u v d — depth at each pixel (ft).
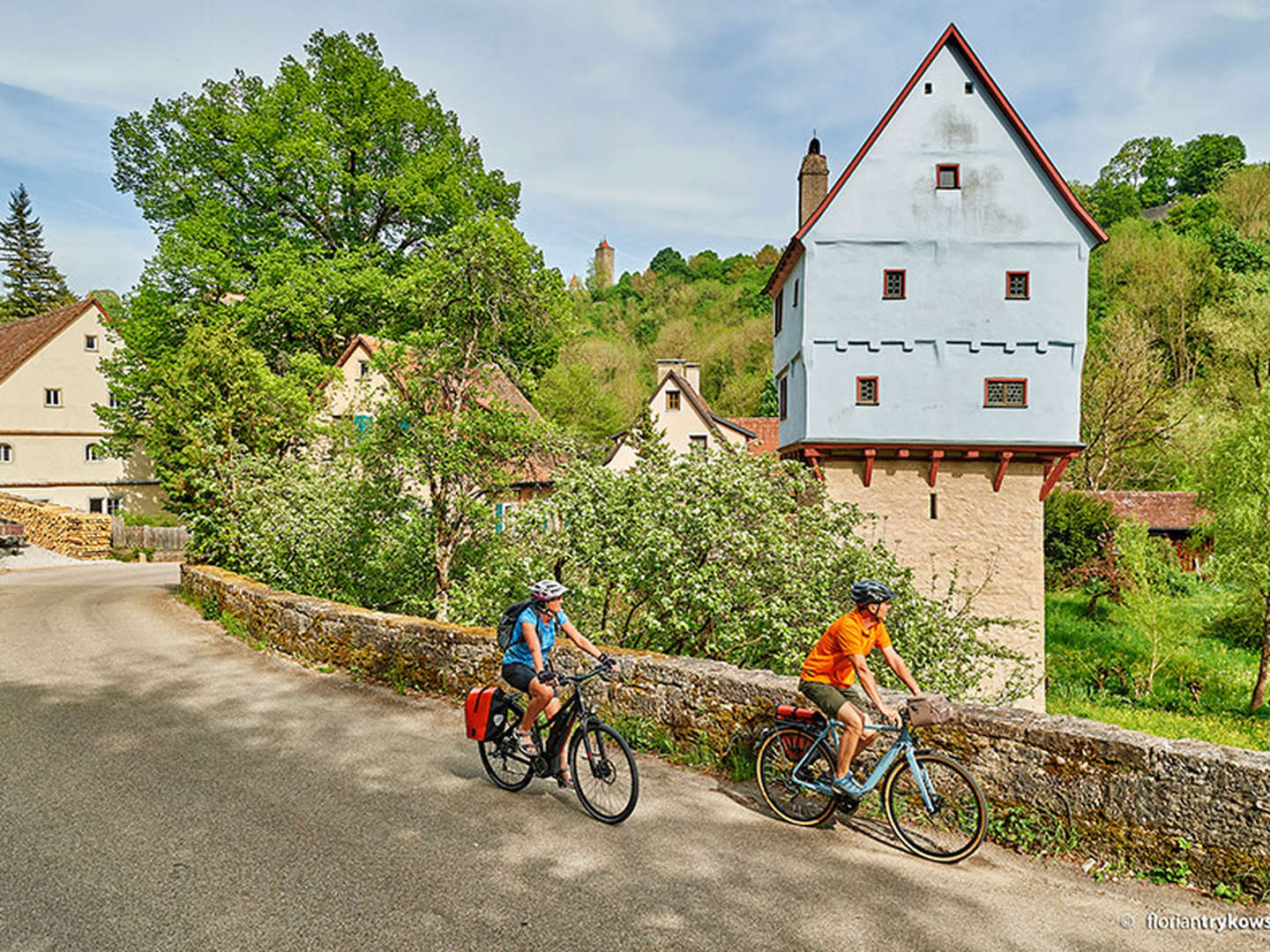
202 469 57.26
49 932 13.34
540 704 18.80
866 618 17.46
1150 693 70.59
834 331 69.00
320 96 98.84
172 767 21.63
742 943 13.29
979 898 15.02
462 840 17.16
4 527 109.50
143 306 96.43
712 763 21.97
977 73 67.87
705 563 29.78
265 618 38.52
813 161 79.20
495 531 44.09
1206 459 80.43
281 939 13.24
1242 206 208.44
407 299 47.44
